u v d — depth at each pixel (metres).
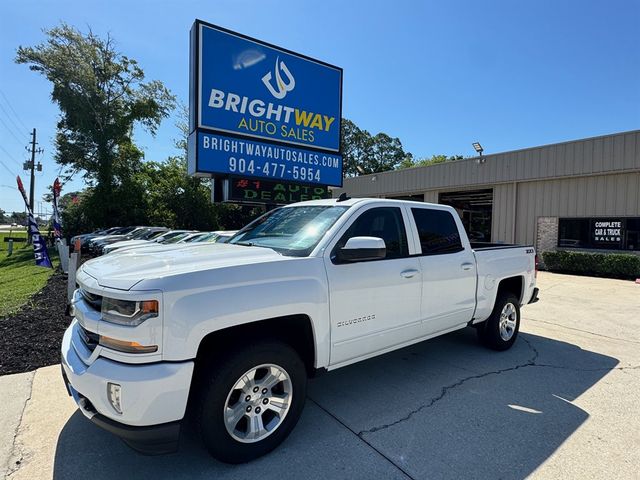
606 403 3.68
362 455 2.83
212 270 2.59
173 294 2.39
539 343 5.62
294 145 10.43
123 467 2.69
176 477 2.58
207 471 2.65
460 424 3.27
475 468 2.69
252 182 9.76
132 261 2.87
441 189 20.55
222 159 9.27
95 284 2.61
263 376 2.84
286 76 10.27
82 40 29.94
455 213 4.73
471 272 4.61
